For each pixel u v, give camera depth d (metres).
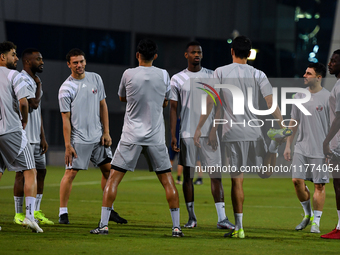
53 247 7.18
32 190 8.73
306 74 9.88
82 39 44.84
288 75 46.62
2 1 42.62
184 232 9.16
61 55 44.28
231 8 46.91
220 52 47.34
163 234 8.77
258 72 8.72
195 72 10.69
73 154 10.36
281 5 46.44
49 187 20.14
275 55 46.88
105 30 45.41
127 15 45.78
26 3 43.25
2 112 8.56
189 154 10.27
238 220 8.57
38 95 10.32
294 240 8.44
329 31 45.44
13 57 8.98
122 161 8.61
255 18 47.03
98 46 45.34
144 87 8.51
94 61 45.22
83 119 10.52
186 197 10.16
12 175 27.73
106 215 8.62
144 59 8.68
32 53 10.21
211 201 15.72
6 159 8.68
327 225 10.71
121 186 21.78
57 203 14.05
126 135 8.61
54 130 43.59
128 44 46.06
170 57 48.09
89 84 10.64
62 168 36.88
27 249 6.98
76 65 10.46
